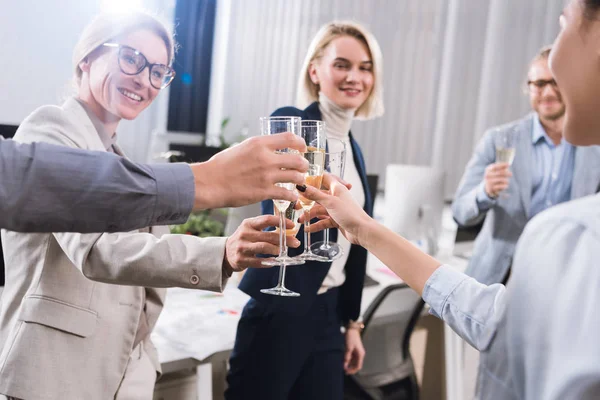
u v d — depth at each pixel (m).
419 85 4.46
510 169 2.53
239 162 0.81
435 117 4.41
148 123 5.50
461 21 4.23
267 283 1.55
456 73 4.28
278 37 5.33
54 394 1.04
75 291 1.08
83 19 4.60
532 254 0.50
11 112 4.54
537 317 0.48
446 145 4.36
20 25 4.47
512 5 4.00
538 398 0.48
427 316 2.70
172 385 1.64
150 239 1.06
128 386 1.17
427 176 3.19
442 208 3.27
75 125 1.09
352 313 1.79
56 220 0.72
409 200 3.17
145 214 0.76
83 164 0.73
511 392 0.51
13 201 0.69
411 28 4.46
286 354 1.57
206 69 5.80
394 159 4.60
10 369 1.03
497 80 4.10
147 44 1.15
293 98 5.26
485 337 0.54
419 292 0.88
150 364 1.27
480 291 0.81
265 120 0.96
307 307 1.57
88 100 1.19
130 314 1.15
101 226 0.74
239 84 5.68
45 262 1.07
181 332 1.70
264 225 1.04
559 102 2.38
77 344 1.07
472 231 3.18
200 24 5.67
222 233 2.44
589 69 0.53
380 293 1.92
